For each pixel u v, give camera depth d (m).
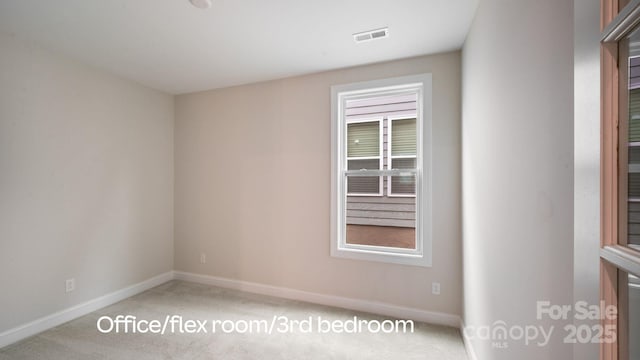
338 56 2.61
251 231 3.30
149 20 2.04
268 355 2.10
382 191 2.85
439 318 2.55
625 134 0.51
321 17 2.00
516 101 1.20
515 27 1.21
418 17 1.99
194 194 3.61
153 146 3.46
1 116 2.18
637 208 0.50
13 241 2.25
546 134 0.95
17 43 2.26
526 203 1.10
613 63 0.51
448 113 2.52
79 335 2.35
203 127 3.56
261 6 1.87
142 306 2.91
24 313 2.31
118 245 3.05
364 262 2.81
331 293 2.93
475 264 1.91
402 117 2.79
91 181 2.80
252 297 3.13
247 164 3.33
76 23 2.07
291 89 3.11
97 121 2.86
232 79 3.18
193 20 2.04
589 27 0.56
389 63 2.70
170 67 2.85
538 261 1.01
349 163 2.98
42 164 2.43
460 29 2.14
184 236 3.66
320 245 2.98
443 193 2.53
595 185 0.54
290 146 3.12
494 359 1.50
